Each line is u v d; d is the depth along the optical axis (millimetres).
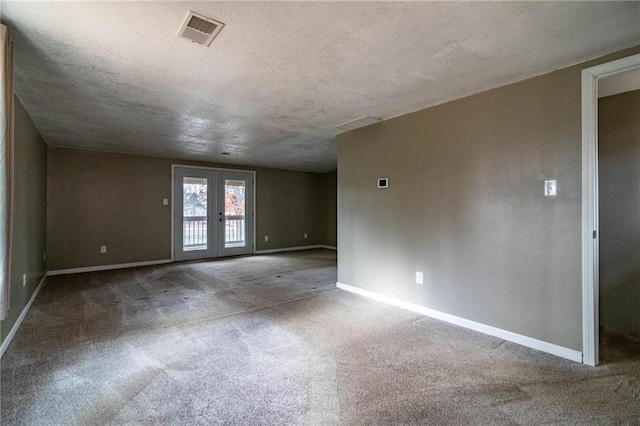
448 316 3014
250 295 3916
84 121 3605
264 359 2264
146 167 5961
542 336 2404
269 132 4160
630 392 1850
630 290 2701
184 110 3221
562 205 2301
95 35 1819
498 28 1781
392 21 1703
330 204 8469
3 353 2326
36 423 1580
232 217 7156
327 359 2268
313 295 3920
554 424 1586
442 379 2004
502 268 2627
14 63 2148
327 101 2979
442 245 3062
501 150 2627
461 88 2674
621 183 2752
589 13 1638
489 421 1611
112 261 5578
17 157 2828
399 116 3451
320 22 1709
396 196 3500
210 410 1693
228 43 1923
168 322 2980
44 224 4676
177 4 1539
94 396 1807
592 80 2172
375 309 3375
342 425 1582
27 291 3301
